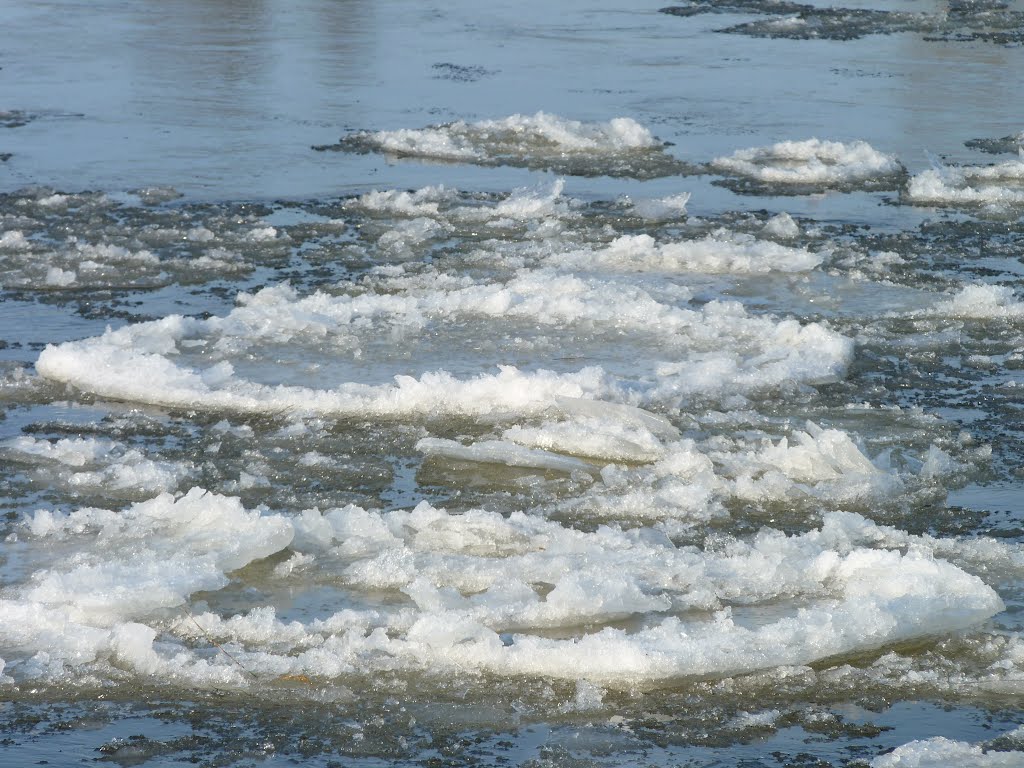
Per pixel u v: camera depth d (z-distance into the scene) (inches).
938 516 650.8
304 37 2038.6
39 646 529.0
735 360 835.4
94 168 1298.0
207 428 738.8
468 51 1958.7
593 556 597.9
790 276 1016.2
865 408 773.3
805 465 694.5
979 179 1314.0
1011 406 781.9
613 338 876.0
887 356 861.8
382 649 526.6
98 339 847.1
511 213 1177.4
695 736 483.2
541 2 2492.6
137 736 478.0
